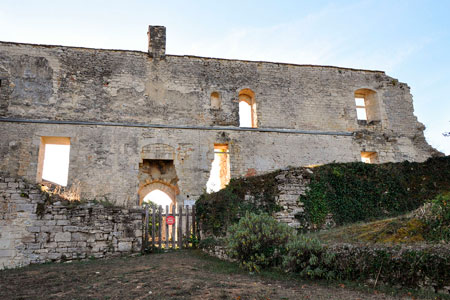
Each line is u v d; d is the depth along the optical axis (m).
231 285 7.51
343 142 23.05
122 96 20.84
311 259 8.12
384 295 6.75
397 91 25.33
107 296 6.70
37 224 11.60
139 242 12.46
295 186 15.00
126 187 19.30
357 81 24.80
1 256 11.10
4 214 11.44
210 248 12.10
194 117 21.45
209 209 14.34
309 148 22.39
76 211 12.05
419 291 6.71
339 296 6.73
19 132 18.91
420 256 7.05
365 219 15.17
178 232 14.02
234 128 21.67
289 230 9.74
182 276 8.34
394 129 24.33
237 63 23.16
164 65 22.03
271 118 22.47
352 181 16.02
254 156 21.47
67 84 20.30
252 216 10.12
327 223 14.91
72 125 19.69
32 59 20.20
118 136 20.08
